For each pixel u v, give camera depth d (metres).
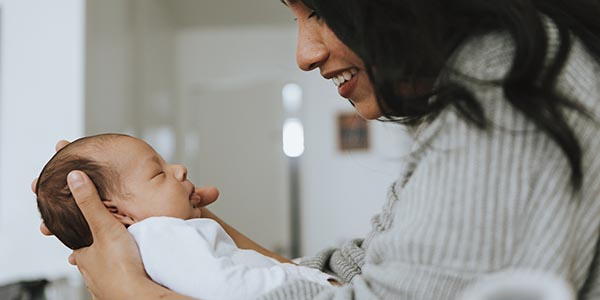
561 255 0.58
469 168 0.61
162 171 1.12
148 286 0.84
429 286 0.60
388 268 0.64
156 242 0.92
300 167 5.66
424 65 0.63
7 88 2.78
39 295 2.14
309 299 0.75
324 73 0.85
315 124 5.66
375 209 5.52
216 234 1.03
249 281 0.89
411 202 0.65
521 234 0.60
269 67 5.73
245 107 5.73
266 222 5.64
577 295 0.65
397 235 0.64
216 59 5.73
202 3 4.98
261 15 5.30
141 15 4.17
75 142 1.13
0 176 2.76
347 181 5.57
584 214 0.62
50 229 1.05
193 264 0.90
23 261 2.70
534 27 0.59
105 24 3.20
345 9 0.68
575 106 0.60
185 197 1.10
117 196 1.06
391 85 0.66
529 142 0.60
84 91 2.79
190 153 5.68
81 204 0.90
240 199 5.66
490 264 0.59
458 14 0.65
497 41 0.64
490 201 0.60
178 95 5.69
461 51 0.65
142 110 4.19
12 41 2.80
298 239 5.60
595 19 0.67
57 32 2.80
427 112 0.66
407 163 0.72
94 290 0.90
